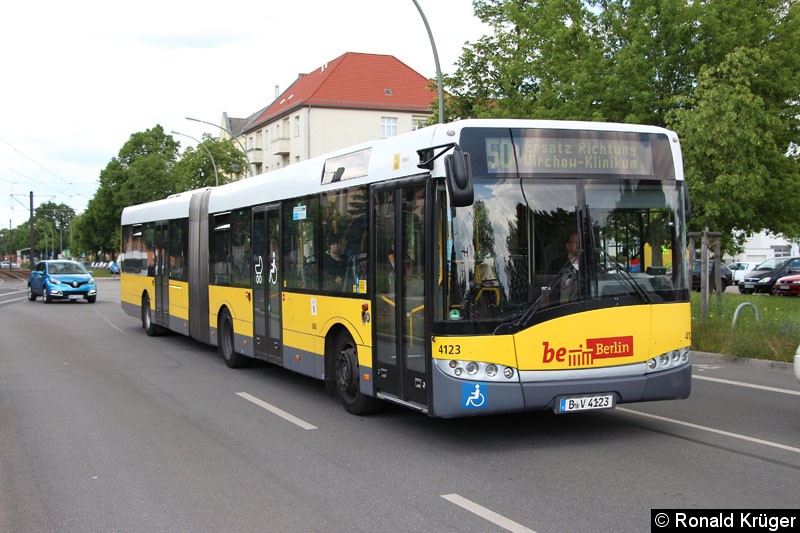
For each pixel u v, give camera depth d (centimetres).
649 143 754
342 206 905
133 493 602
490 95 2959
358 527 514
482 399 683
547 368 697
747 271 3716
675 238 754
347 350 913
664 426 819
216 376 1236
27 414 923
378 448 742
